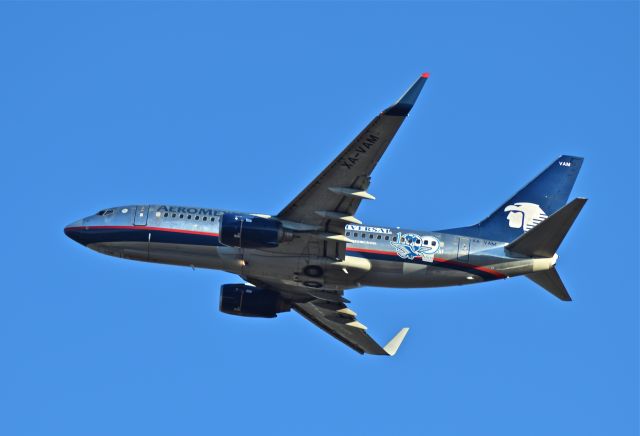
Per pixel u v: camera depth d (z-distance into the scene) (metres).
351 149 167.88
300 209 177.75
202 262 187.88
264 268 185.88
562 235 182.88
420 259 186.00
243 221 179.88
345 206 175.62
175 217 188.25
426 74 161.25
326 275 185.88
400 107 162.25
